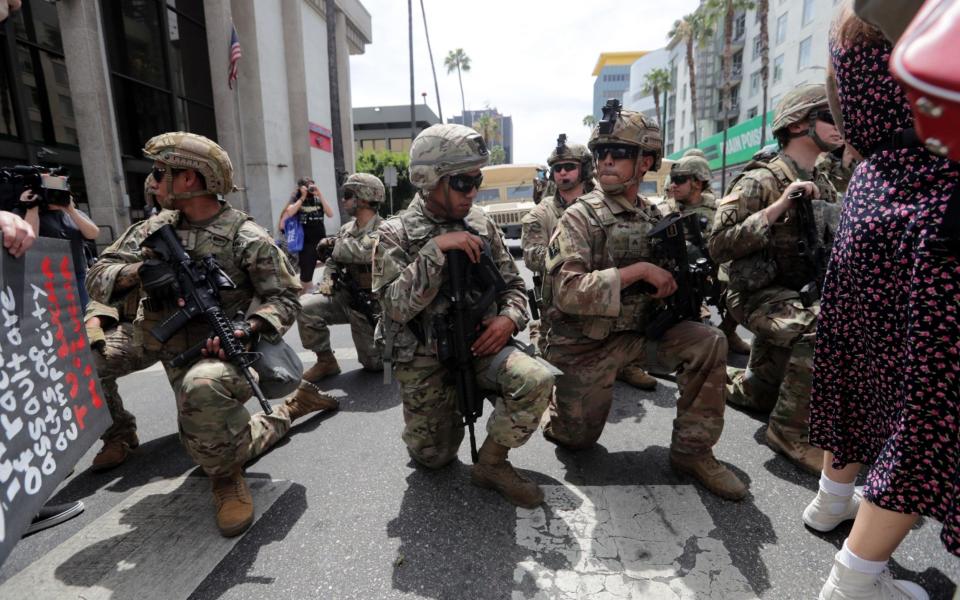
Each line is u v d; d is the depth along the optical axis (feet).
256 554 6.38
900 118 4.14
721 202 8.91
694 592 5.49
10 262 4.60
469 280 7.14
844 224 4.83
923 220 3.95
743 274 8.75
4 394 4.37
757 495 7.27
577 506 7.16
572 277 7.17
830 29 4.64
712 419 7.32
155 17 38.83
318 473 8.43
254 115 47.11
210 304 7.18
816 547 6.14
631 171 7.46
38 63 29.48
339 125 53.06
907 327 4.07
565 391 8.15
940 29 1.67
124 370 8.86
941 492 3.99
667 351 7.60
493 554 6.23
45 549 6.72
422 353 7.52
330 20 51.57
